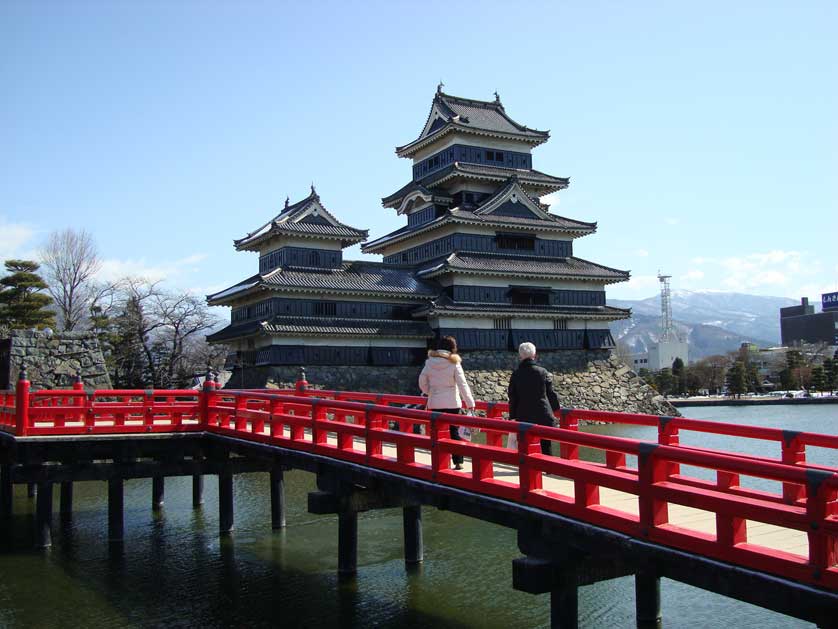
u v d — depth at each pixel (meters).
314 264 61.06
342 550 17.72
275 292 57.47
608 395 70.06
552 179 72.00
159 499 26.59
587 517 9.75
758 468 7.90
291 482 32.75
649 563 9.17
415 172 75.25
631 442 9.27
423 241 69.94
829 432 55.44
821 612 7.30
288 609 16.05
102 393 21.09
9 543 21.97
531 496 10.60
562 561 10.33
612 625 14.88
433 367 14.66
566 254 71.25
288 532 22.92
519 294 67.38
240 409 20.33
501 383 64.19
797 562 7.48
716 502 8.20
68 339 42.03
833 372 109.62
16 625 15.44
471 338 63.94
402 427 17.39
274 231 58.62
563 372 68.44
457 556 19.78
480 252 66.38
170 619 15.67
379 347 61.41
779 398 111.56
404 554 19.41
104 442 21.14
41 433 20.36
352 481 15.36
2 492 24.97
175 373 70.44
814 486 7.35
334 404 15.58
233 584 17.84
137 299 68.62
